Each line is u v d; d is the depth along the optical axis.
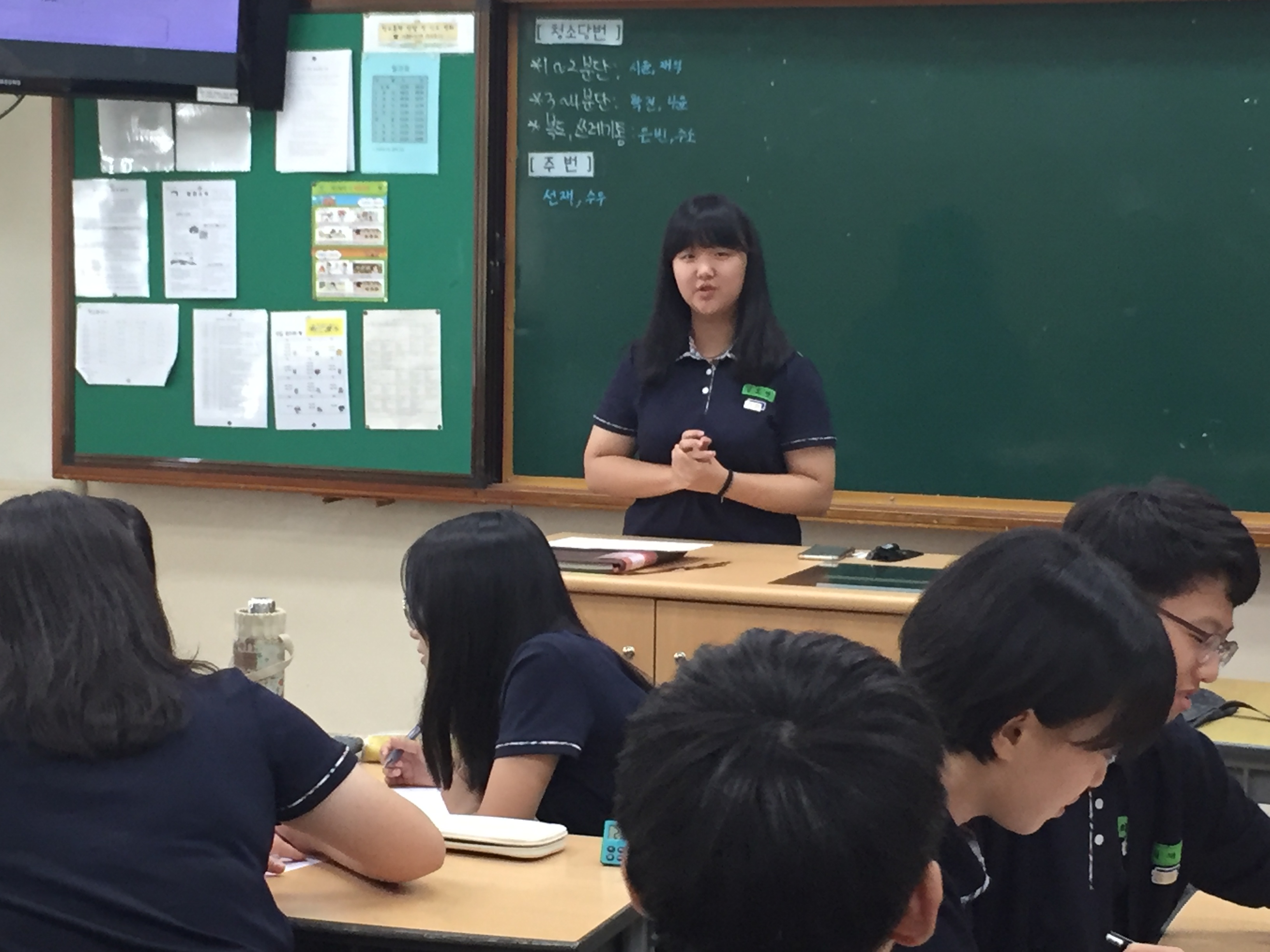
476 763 1.87
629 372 2.95
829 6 3.42
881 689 0.75
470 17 3.59
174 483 3.91
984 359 3.41
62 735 1.20
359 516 3.94
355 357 3.76
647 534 2.96
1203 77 3.22
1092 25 3.28
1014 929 1.28
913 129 3.40
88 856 1.18
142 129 3.85
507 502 3.70
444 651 1.84
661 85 3.55
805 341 3.52
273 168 3.76
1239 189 3.22
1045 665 0.98
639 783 0.74
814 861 0.68
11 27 3.64
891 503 3.48
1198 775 1.54
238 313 3.83
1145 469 3.32
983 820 1.24
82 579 1.27
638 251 3.60
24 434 4.16
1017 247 3.37
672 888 0.71
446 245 3.67
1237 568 1.34
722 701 0.75
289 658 2.28
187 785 1.24
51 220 4.04
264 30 3.65
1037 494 3.39
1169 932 1.56
